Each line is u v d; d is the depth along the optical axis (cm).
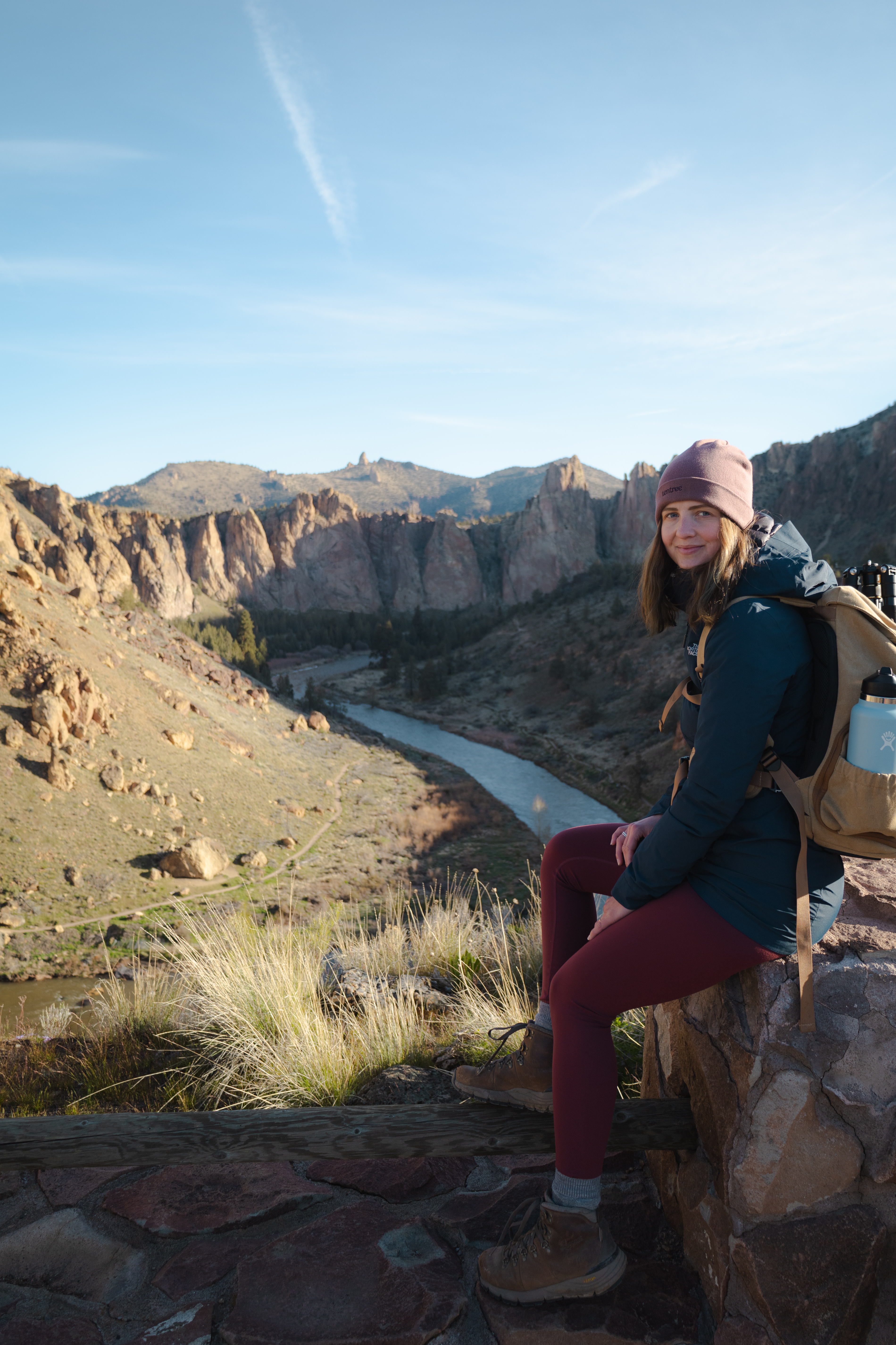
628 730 8362
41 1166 183
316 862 4569
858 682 146
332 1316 174
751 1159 160
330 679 14838
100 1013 402
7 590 5878
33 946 3200
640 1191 210
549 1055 187
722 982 175
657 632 185
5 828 4259
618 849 183
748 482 160
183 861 4169
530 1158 229
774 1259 156
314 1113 189
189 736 5962
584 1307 173
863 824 146
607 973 164
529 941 447
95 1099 322
